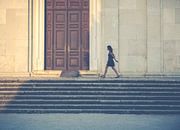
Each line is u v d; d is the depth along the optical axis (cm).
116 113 1636
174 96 1722
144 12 2331
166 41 2317
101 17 2353
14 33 2364
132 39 2330
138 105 1662
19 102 1700
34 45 2380
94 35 2364
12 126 1302
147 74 2295
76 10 2433
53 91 1772
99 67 2352
